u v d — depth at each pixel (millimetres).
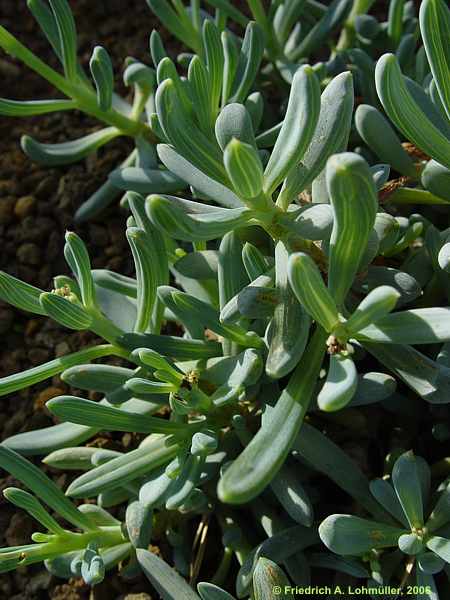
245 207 257
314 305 231
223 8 369
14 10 480
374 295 226
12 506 341
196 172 268
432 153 262
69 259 286
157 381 292
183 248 350
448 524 267
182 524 313
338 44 411
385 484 267
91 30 473
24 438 311
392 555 281
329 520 255
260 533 311
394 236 271
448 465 292
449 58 252
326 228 244
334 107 249
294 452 289
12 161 427
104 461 294
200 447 262
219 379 287
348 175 215
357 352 289
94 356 294
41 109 363
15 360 377
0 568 278
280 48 383
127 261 394
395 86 242
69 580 322
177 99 252
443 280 295
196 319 281
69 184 412
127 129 384
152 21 469
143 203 282
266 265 274
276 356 242
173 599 280
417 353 258
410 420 314
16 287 279
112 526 304
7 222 407
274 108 407
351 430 312
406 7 396
